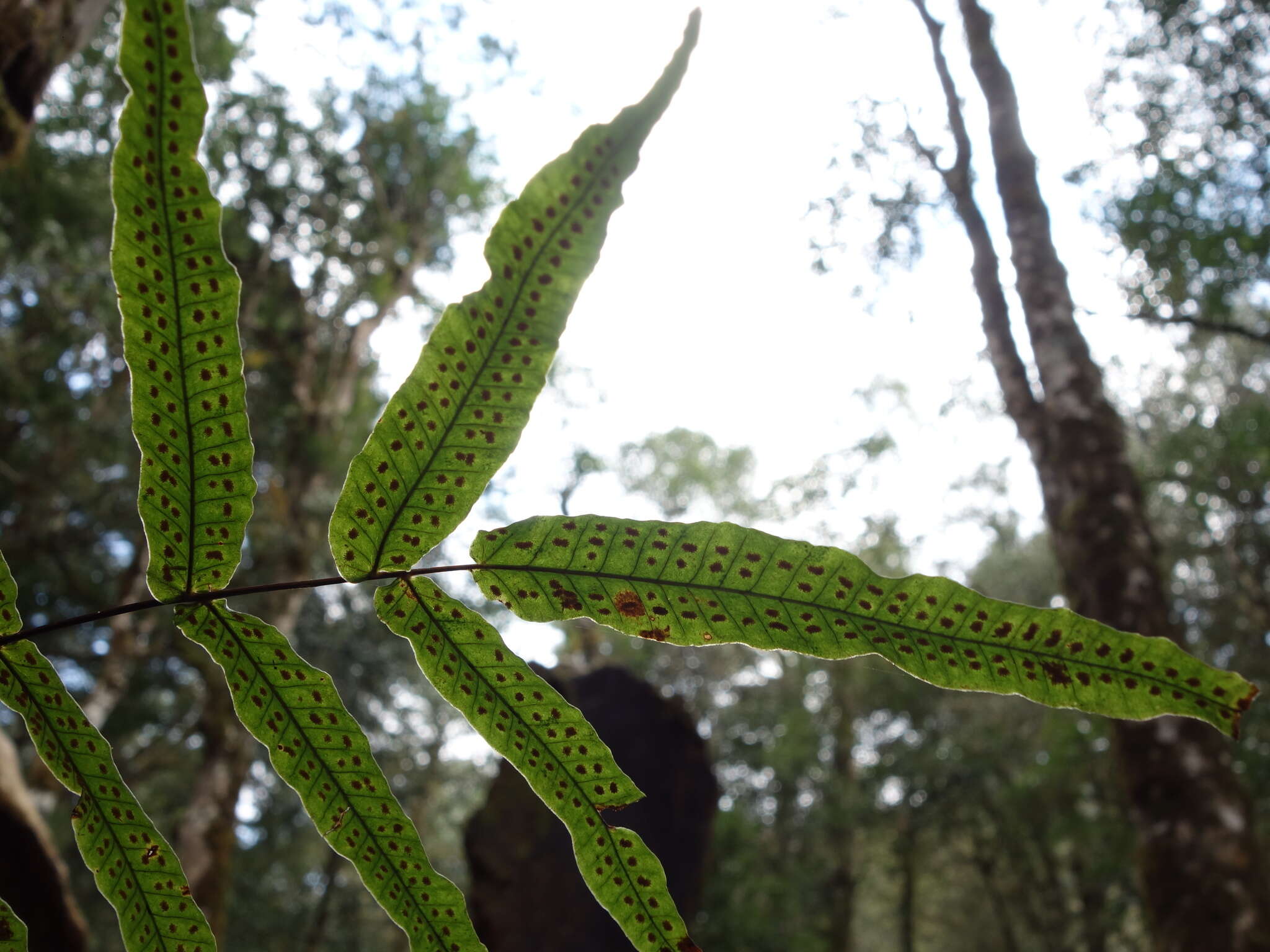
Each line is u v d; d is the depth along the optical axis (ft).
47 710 2.84
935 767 67.21
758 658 71.72
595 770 3.02
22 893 11.27
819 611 2.83
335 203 46.78
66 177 39.81
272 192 45.29
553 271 2.62
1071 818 52.95
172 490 2.61
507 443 2.72
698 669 72.38
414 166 48.21
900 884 84.28
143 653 35.01
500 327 2.65
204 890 30.27
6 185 37.52
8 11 12.01
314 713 2.93
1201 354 49.42
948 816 72.08
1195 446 42.63
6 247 39.70
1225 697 2.57
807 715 64.23
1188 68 29.76
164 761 51.78
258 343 44.14
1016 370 25.48
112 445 45.11
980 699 68.13
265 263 44.42
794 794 69.05
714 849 42.29
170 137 2.22
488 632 2.91
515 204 2.57
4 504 43.88
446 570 2.82
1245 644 58.29
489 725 3.00
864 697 70.28
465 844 21.49
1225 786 15.67
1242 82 28.91
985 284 27.68
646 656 68.54
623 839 3.05
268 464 44.24
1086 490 19.76
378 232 47.26
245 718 2.93
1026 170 24.35
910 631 2.80
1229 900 14.56
